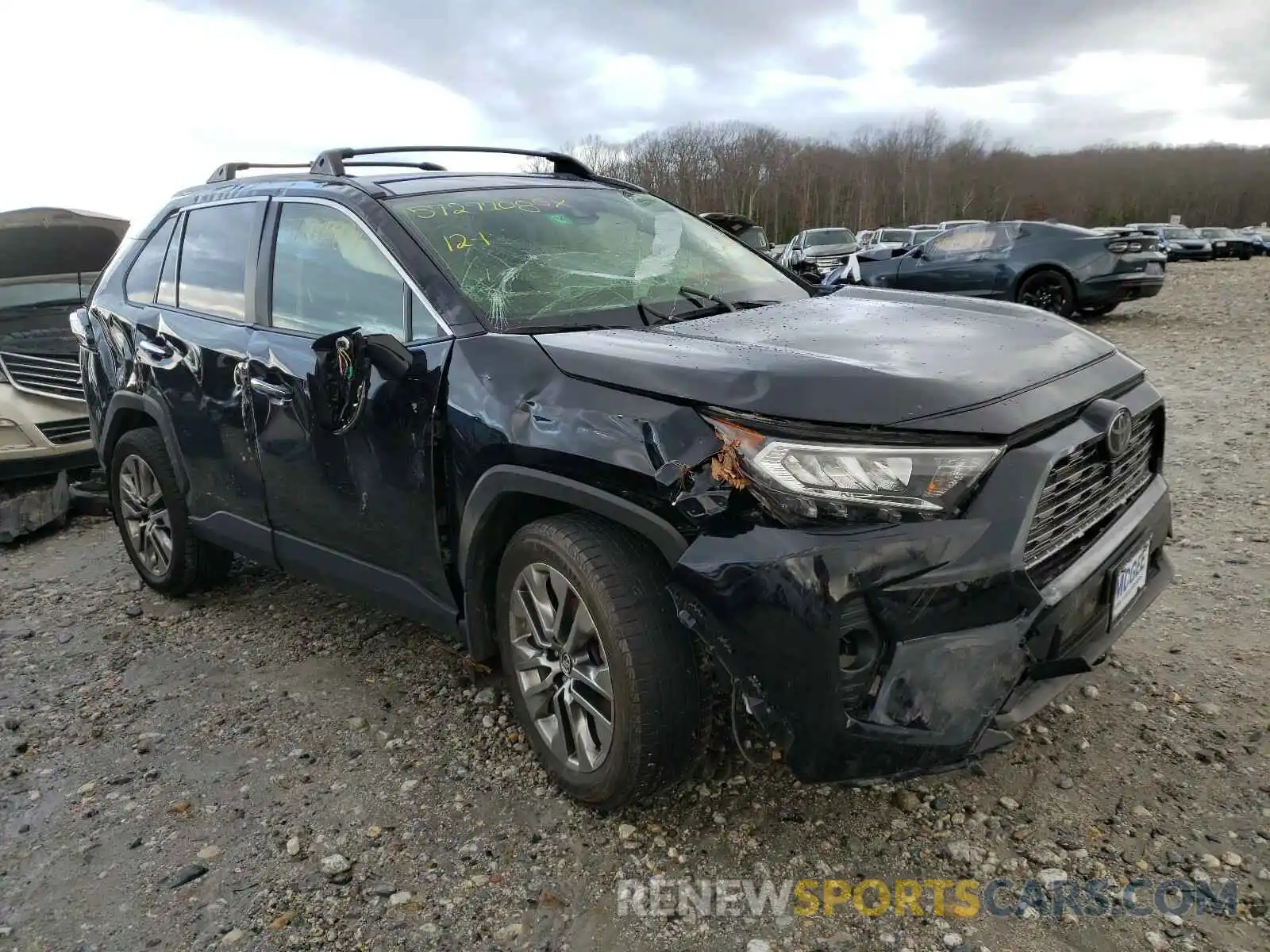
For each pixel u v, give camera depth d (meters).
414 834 2.61
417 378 2.79
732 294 3.30
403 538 2.96
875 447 2.07
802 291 3.54
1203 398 7.24
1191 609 3.60
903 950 2.10
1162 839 2.39
